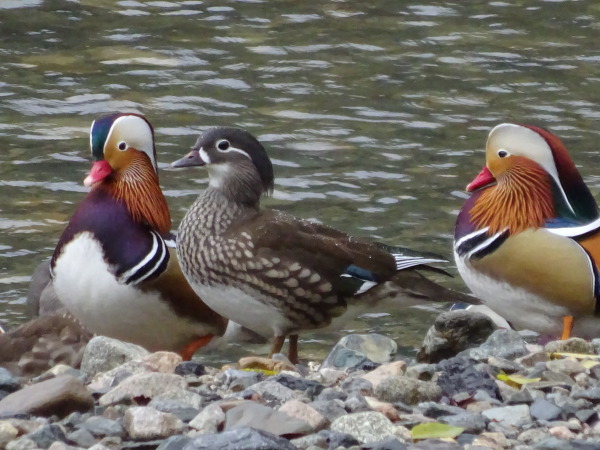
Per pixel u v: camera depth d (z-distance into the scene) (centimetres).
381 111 2006
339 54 2244
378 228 1614
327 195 1709
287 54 2241
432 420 809
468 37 2328
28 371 1171
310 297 1180
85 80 2105
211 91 2075
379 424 781
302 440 755
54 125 1933
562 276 1176
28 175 1755
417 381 873
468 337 1136
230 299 1184
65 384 820
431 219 1644
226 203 1186
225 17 2414
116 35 2306
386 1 2520
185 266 1188
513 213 1201
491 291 1215
